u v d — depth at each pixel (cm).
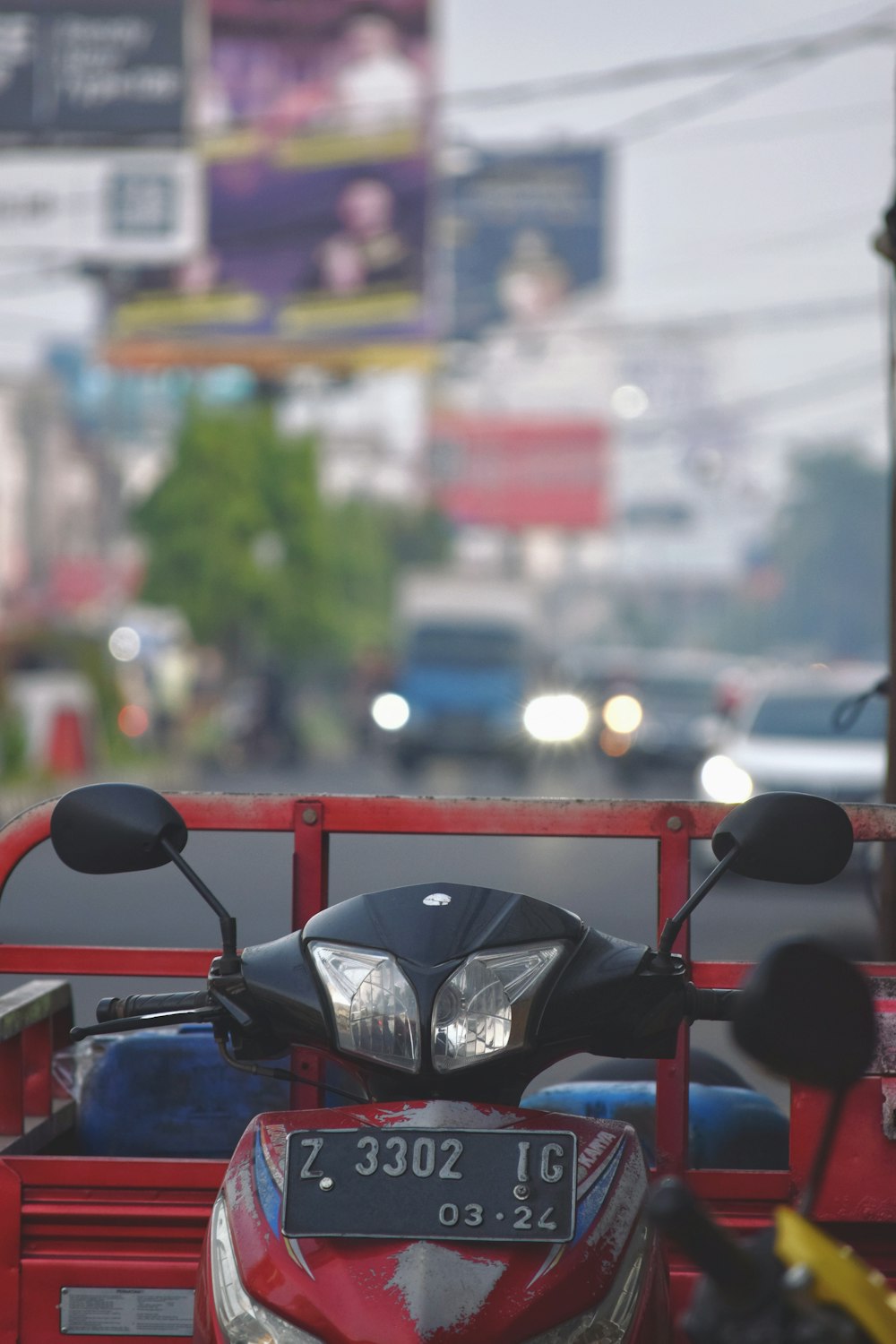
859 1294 301
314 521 9244
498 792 4719
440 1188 401
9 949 546
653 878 2334
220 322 5053
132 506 9262
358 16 4788
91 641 5203
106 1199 516
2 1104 580
